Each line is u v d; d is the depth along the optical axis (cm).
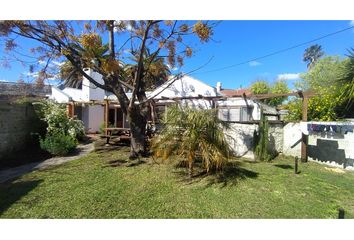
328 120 957
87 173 653
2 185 558
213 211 434
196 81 1548
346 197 518
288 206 459
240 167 739
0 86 1208
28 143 978
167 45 811
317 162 890
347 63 834
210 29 718
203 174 639
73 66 823
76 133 1099
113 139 1234
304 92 907
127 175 636
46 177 618
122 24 788
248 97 1016
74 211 427
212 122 630
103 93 1834
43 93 1593
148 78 1034
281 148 1006
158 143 661
